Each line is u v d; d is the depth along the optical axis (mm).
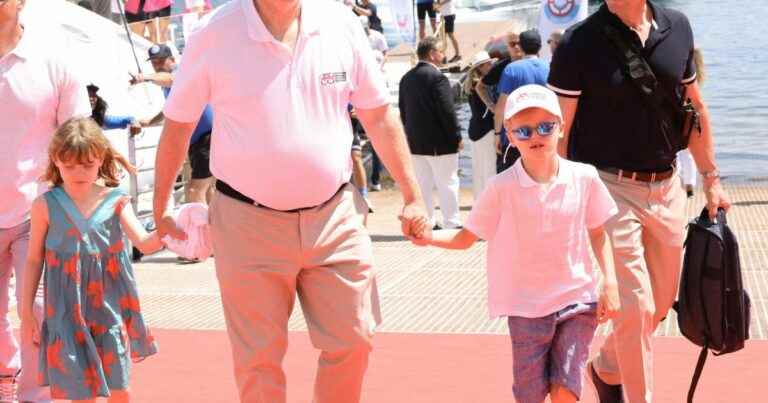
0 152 6258
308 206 4898
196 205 5023
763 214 13188
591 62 5715
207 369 7777
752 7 41594
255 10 4789
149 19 19625
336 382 5082
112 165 6051
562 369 5258
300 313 9320
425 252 11930
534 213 5238
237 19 4805
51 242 5918
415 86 12859
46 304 5934
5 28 6215
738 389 6906
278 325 4953
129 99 15234
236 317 4977
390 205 15875
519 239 5285
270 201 4855
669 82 5738
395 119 5117
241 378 4996
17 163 6293
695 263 5953
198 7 19672
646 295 5719
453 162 13000
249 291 4914
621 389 6176
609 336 6082
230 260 4918
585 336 5305
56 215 5918
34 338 6020
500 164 11977
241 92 4793
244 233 4891
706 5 42781
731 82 27000
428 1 27172
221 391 7266
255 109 4789
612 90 5707
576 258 5312
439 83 12797
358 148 15008
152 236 5891
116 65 15320
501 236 5336
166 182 5055
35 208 5961
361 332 4992
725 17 39156
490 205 5320
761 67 29016
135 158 12500
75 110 6398
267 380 4945
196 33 4848
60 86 6352
